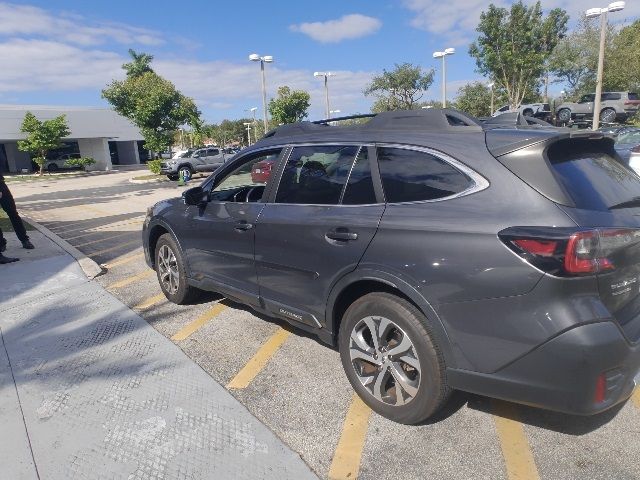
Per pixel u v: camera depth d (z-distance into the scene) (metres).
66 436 2.93
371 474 2.55
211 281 4.42
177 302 5.08
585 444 2.71
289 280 3.48
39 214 14.46
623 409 3.02
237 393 3.37
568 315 2.21
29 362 3.92
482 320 2.42
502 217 2.42
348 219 3.02
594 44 34.03
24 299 5.48
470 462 2.61
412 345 2.71
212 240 4.23
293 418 3.06
